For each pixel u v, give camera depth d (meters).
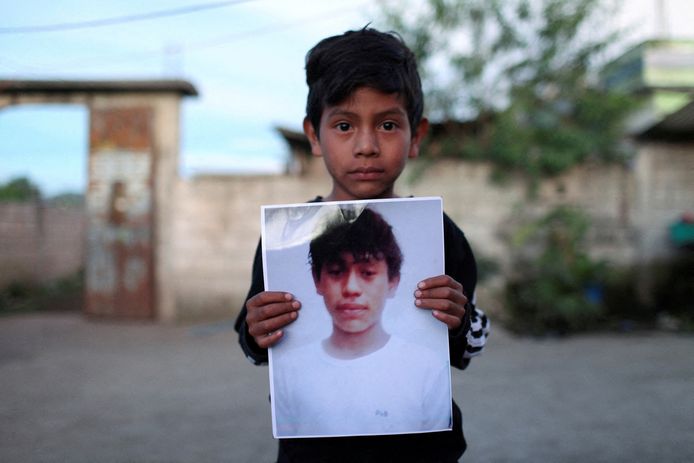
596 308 6.22
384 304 0.99
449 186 7.06
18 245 10.28
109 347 5.77
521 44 7.08
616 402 3.70
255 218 7.30
